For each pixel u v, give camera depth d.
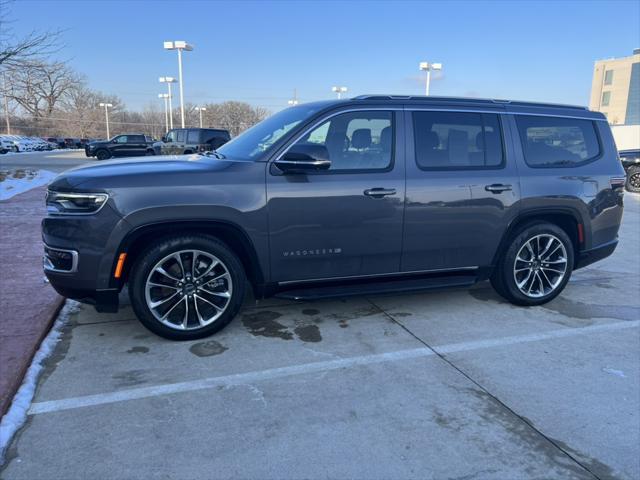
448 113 4.58
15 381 3.34
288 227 4.07
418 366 3.75
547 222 5.01
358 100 4.34
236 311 4.16
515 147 4.79
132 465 2.61
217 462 2.64
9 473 2.53
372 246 4.35
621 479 2.57
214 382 3.46
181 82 36.31
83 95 74.06
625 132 37.16
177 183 3.80
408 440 2.85
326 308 4.93
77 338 4.12
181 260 3.94
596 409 3.21
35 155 40.34
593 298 5.41
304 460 2.67
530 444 2.84
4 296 4.99
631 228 9.89
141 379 3.48
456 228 4.57
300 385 3.45
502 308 5.04
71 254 3.70
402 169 4.37
